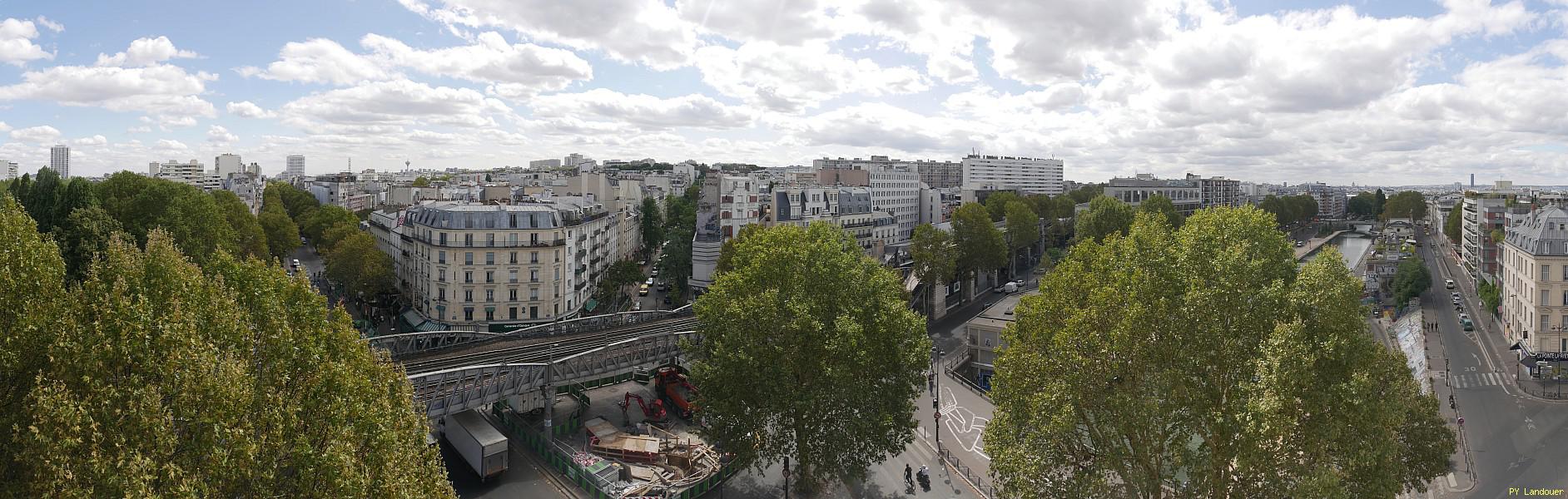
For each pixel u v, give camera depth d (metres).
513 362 90.00
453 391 74.69
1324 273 46.00
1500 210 179.38
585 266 154.88
